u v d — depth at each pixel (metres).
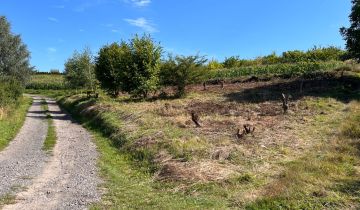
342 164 12.49
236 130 17.95
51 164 15.81
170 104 28.39
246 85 36.03
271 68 40.69
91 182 12.89
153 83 34.81
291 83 32.91
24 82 63.03
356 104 22.58
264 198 9.84
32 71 65.12
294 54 49.41
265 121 19.97
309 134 16.75
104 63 38.84
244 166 12.84
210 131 17.97
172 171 13.02
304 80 33.16
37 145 20.75
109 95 41.34
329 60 43.44
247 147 14.71
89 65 54.47
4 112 30.48
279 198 9.75
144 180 13.19
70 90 70.44
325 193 9.81
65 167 15.26
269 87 32.53
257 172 12.16
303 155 13.67
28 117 34.81
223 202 10.26
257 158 13.41
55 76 100.56
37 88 83.75
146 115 23.33
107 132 22.88
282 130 17.64
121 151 17.83
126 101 33.94
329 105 22.97
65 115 37.91
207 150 14.33
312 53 47.66
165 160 14.24
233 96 30.17
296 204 9.36
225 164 13.12
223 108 25.23
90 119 29.97
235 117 21.56
